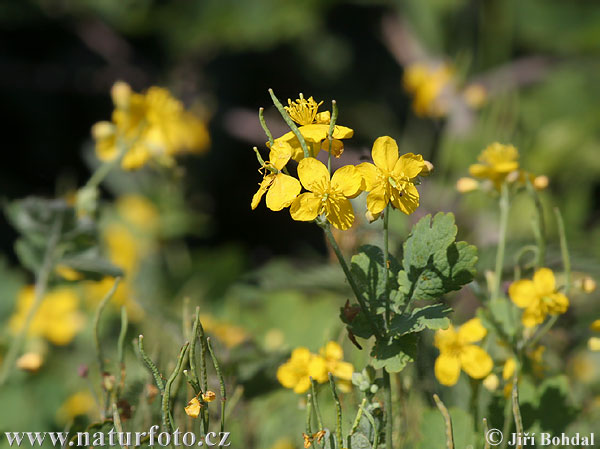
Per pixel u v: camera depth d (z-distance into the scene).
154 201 2.93
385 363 1.27
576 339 1.41
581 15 3.98
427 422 1.31
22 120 4.39
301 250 3.72
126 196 2.97
